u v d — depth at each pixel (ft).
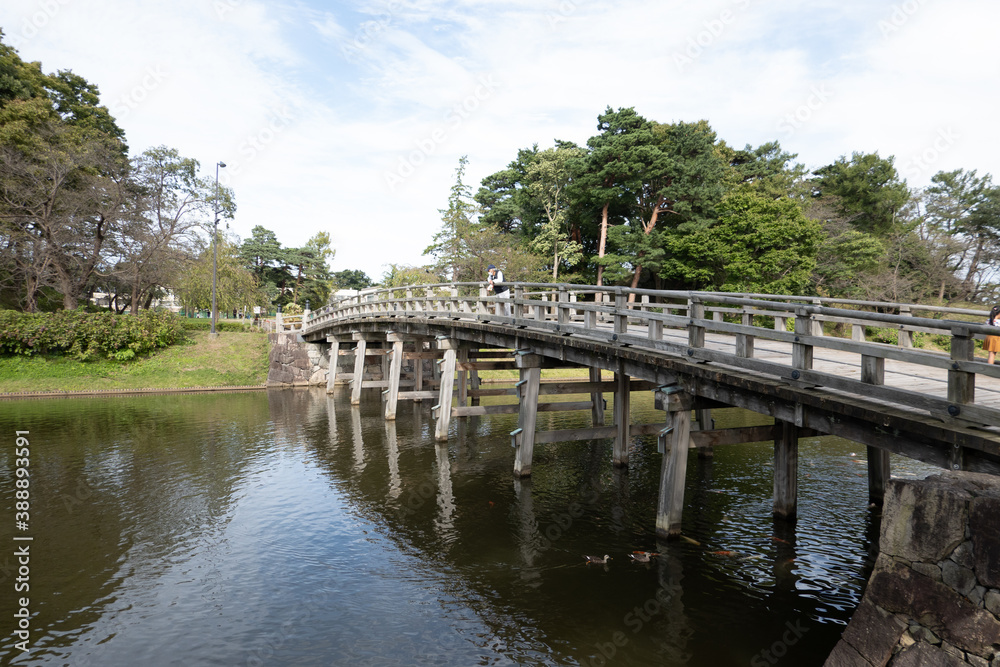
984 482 13.88
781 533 31.55
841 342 20.80
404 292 137.59
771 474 43.78
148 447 54.80
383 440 58.03
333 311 95.50
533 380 42.98
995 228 127.54
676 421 29.43
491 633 22.20
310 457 50.93
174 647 21.53
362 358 81.66
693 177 119.75
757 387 23.29
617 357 33.42
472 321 51.13
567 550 29.89
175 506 38.09
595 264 136.26
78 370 98.37
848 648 15.28
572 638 21.65
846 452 50.67
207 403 84.17
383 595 25.53
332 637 22.13
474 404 81.20
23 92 118.32
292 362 106.93
